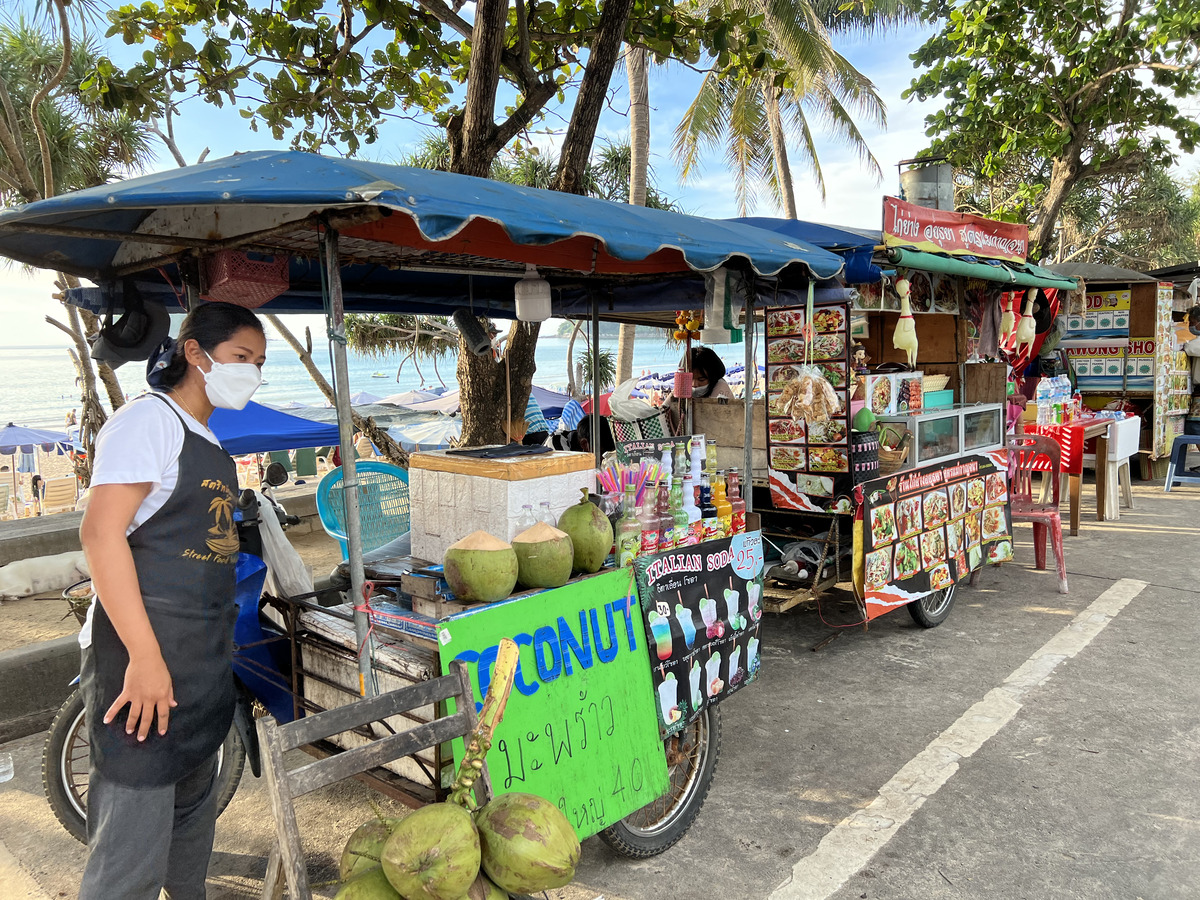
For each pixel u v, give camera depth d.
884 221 4.84
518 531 2.69
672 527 3.12
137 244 2.85
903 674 4.77
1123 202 25.09
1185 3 9.65
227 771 3.01
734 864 3.00
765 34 12.64
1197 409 12.20
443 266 3.78
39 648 4.20
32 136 7.42
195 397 2.11
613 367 18.92
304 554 7.48
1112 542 7.82
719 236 3.40
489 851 1.75
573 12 6.00
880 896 2.79
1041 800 3.38
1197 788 3.44
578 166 5.48
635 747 2.79
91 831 1.99
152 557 1.97
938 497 5.33
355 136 6.38
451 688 2.05
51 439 20.59
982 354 6.68
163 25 5.38
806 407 4.94
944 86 12.48
